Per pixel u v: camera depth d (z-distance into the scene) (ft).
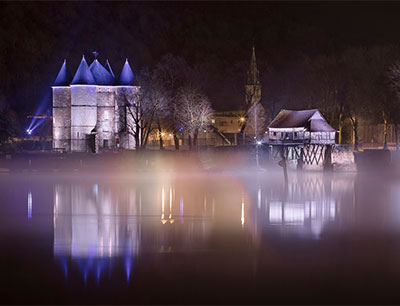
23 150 374.22
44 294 84.84
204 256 104.99
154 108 346.74
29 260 102.12
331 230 131.23
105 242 116.67
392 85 322.55
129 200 184.14
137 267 97.60
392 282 90.33
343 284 89.30
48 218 147.84
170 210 162.40
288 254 106.73
